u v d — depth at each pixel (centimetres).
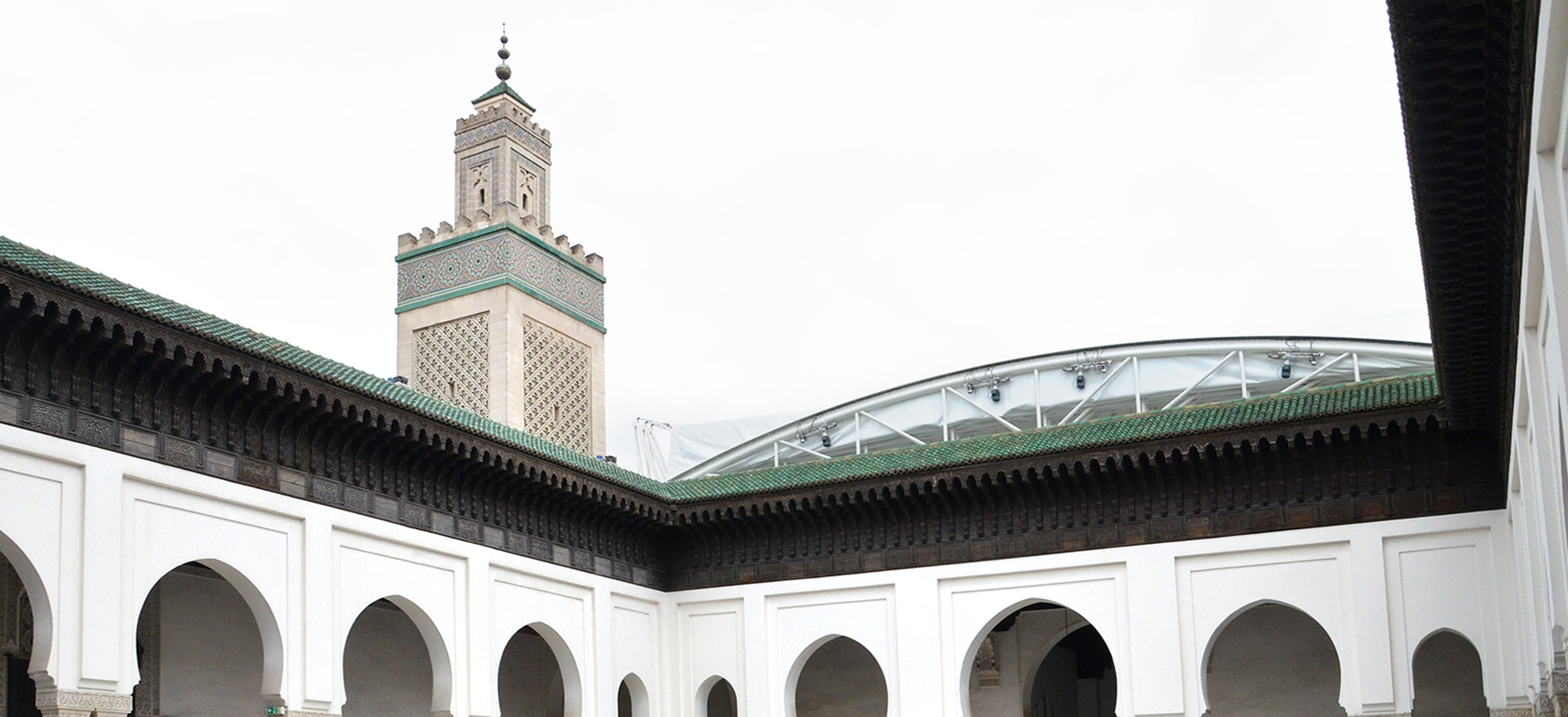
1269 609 2858
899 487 2655
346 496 2150
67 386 1741
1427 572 2334
